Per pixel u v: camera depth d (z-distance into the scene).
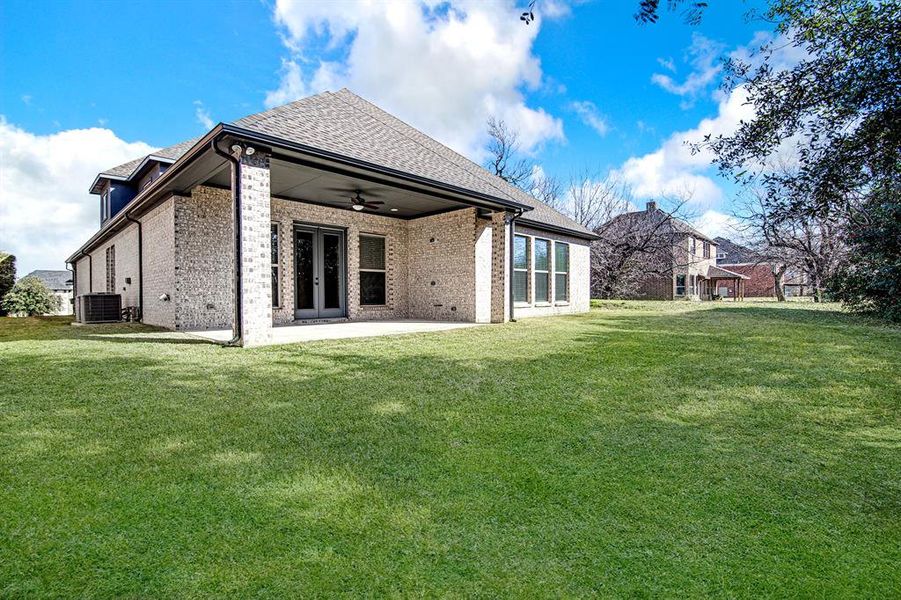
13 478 2.19
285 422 3.04
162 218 9.05
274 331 8.20
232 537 1.74
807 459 2.54
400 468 2.37
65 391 3.74
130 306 11.32
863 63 2.97
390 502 2.02
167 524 1.82
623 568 1.59
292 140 6.18
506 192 11.95
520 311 12.03
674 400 3.68
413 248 12.16
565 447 2.68
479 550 1.68
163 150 11.82
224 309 8.90
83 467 2.32
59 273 41.81
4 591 1.44
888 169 3.12
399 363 5.07
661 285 26.98
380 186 8.66
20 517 1.85
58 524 1.80
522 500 2.05
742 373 4.62
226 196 8.97
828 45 3.13
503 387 4.05
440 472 2.33
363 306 11.31
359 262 11.25
